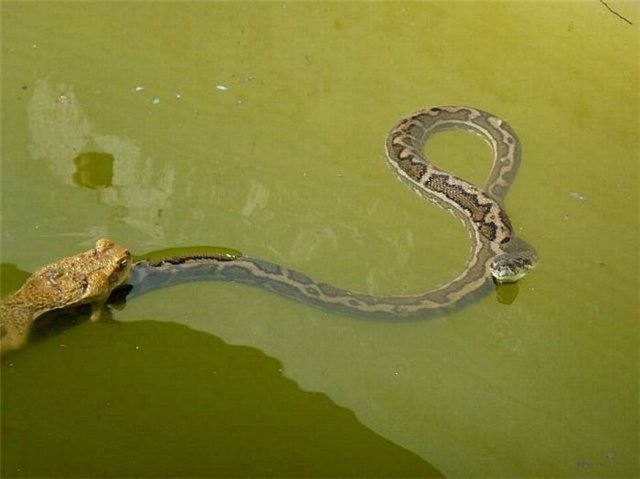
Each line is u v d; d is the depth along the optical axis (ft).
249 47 46.34
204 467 27.32
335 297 33.35
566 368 31.50
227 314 32.86
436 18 49.52
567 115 43.29
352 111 42.96
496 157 41.47
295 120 42.06
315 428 28.91
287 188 38.70
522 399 30.27
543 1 50.01
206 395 29.66
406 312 33.17
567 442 28.71
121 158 38.99
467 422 29.37
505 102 44.19
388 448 28.30
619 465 27.96
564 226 37.70
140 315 32.42
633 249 36.42
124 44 45.57
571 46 47.37
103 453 27.58
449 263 36.68
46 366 30.32
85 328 31.58
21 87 42.14
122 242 35.04
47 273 31.32
